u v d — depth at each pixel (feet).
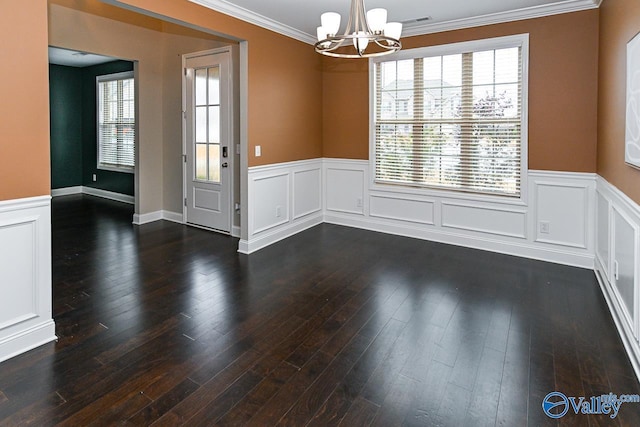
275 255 14.08
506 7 12.60
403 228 16.53
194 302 10.23
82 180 26.73
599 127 11.82
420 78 15.40
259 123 14.44
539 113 13.11
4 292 7.52
